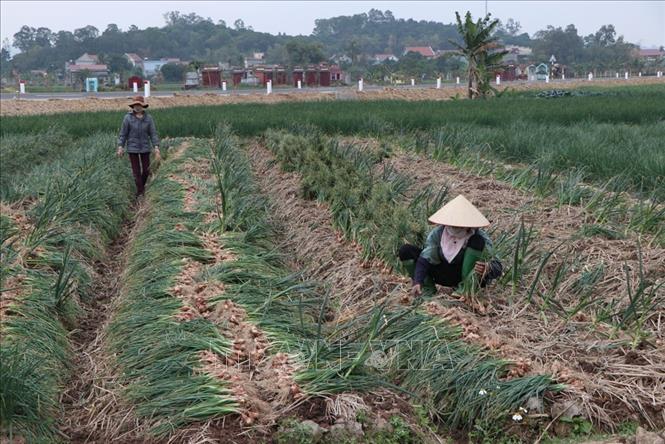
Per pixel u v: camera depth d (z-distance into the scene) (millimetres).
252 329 6977
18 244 9430
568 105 29578
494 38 44562
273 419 5738
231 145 18672
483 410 5836
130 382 6453
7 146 18609
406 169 15164
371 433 5676
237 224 10508
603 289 8016
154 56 176875
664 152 13969
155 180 14891
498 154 16625
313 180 12680
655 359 6520
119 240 12117
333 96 53844
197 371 6305
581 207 10852
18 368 6035
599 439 5645
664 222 9820
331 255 9844
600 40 179500
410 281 8477
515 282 7809
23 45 192750
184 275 8422
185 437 5645
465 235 7629
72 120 26000
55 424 6074
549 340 6906
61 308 8055
